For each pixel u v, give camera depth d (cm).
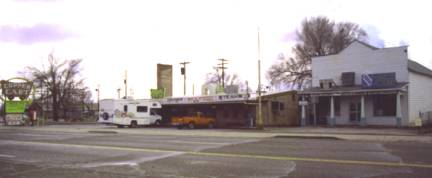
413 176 999
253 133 2864
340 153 1454
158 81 6056
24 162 1387
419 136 2331
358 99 3819
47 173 1159
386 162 1215
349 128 3394
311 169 1123
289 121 4353
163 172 1131
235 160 1320
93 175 1112
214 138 2333
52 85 8069
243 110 4291
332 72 4047
